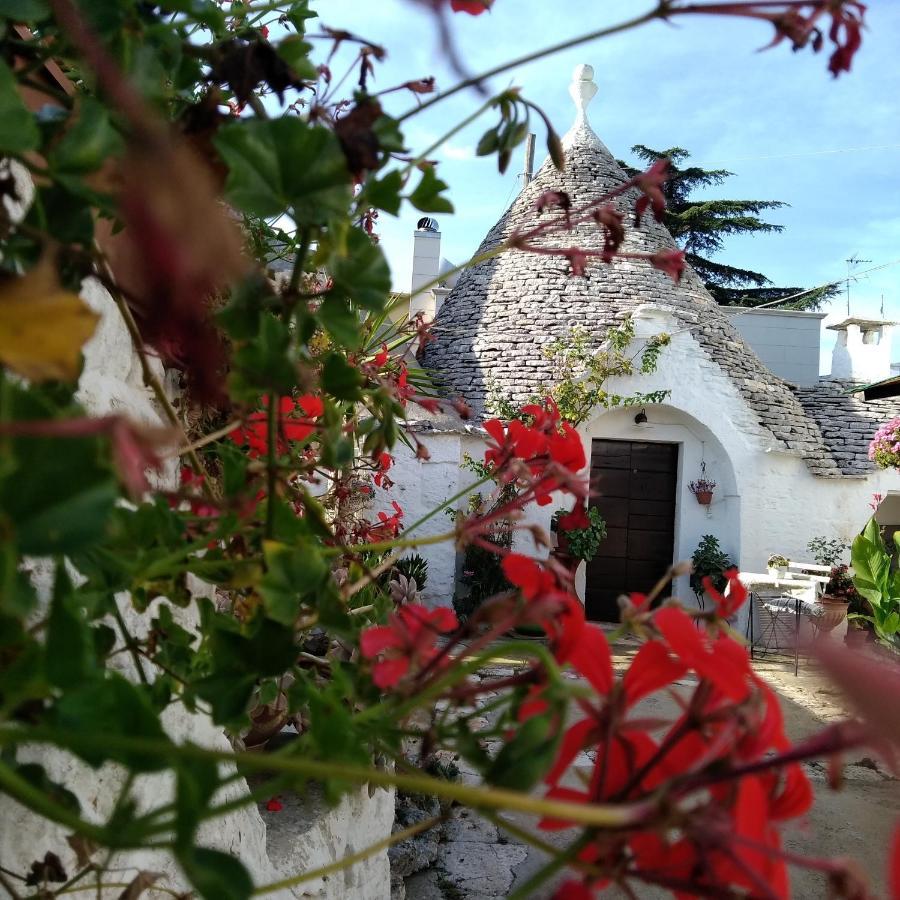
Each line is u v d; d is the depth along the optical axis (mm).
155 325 208
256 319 614
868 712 260
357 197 696
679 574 533
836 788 389
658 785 431
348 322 641
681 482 10477
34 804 392
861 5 562
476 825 3863
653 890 2842
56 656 434
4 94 490
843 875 334
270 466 662
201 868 369
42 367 321
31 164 539
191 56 747
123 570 725
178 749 381
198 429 1562
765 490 10273
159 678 849
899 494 10680
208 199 193
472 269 12359
